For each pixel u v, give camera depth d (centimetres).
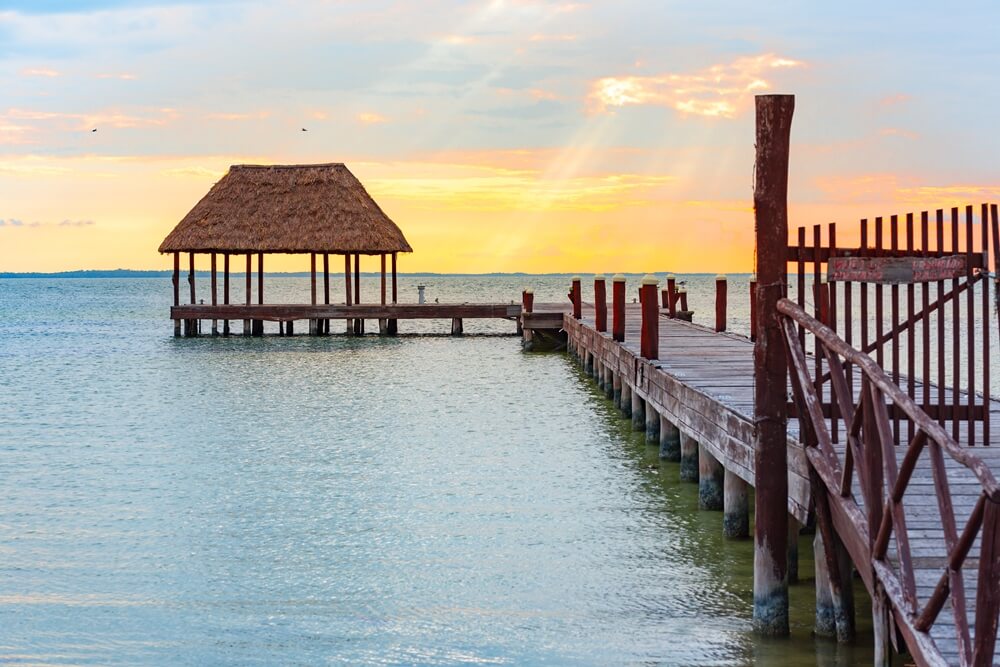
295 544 1171
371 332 4397
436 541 1177
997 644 577
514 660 843
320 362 3159
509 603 974
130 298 10381
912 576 589
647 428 1708
